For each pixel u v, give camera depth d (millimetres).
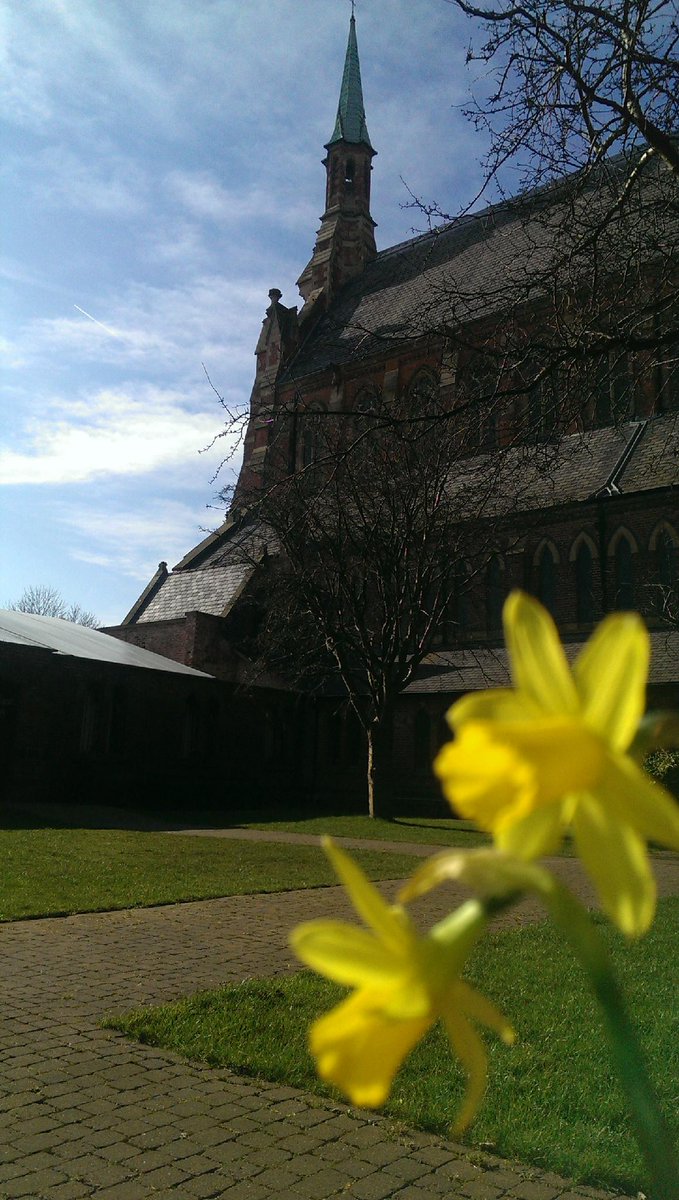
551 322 9766
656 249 9242
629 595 28984
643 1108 576
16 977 7215
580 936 566
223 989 6691
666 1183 570
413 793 31359
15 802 24516
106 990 6875
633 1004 6203
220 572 38438
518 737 454
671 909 10344
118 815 23484
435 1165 4125
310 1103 4816
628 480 29547
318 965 521
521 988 6855
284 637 30266
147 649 34594
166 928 9234
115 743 28000
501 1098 4742
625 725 482
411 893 540
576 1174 3965
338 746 34719
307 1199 3785
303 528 25234
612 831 464
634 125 8727
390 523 24672
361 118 53312
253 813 27125
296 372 46062
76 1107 4719
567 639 29672
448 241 45000
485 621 32469
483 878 491
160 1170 4031
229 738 32125
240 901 10953
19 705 25000
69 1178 3939
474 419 9898
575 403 9750
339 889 12109
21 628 28266
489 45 9211
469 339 10344
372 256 52156
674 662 26391
